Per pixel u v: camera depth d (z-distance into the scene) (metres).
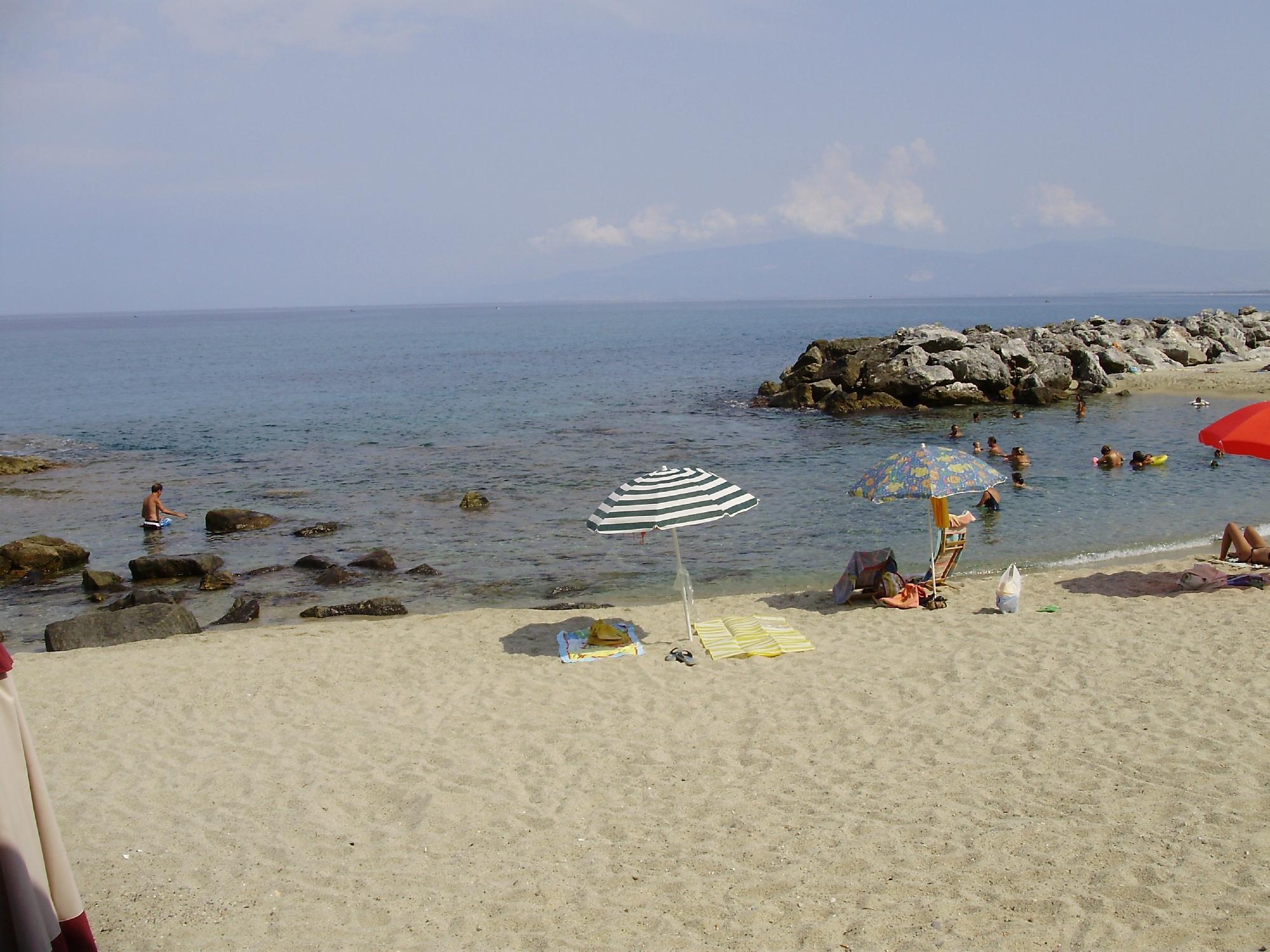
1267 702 9.24
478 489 27.05
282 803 8.32
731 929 6.04
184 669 12.41
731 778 8.37
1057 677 10.32
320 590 17.91
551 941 6.03
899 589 13.89
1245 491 22.59
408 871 7.05
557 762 8.92
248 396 57.00
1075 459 27.83
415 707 10.66
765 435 35.66
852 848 6.98
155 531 23.25
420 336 151.00
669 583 17.38
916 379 41.66
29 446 37.91
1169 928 5.71
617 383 59.09
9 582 19.61
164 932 6.36
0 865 5.47
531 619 14.34
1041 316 188.50
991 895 6.23
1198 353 52.81
